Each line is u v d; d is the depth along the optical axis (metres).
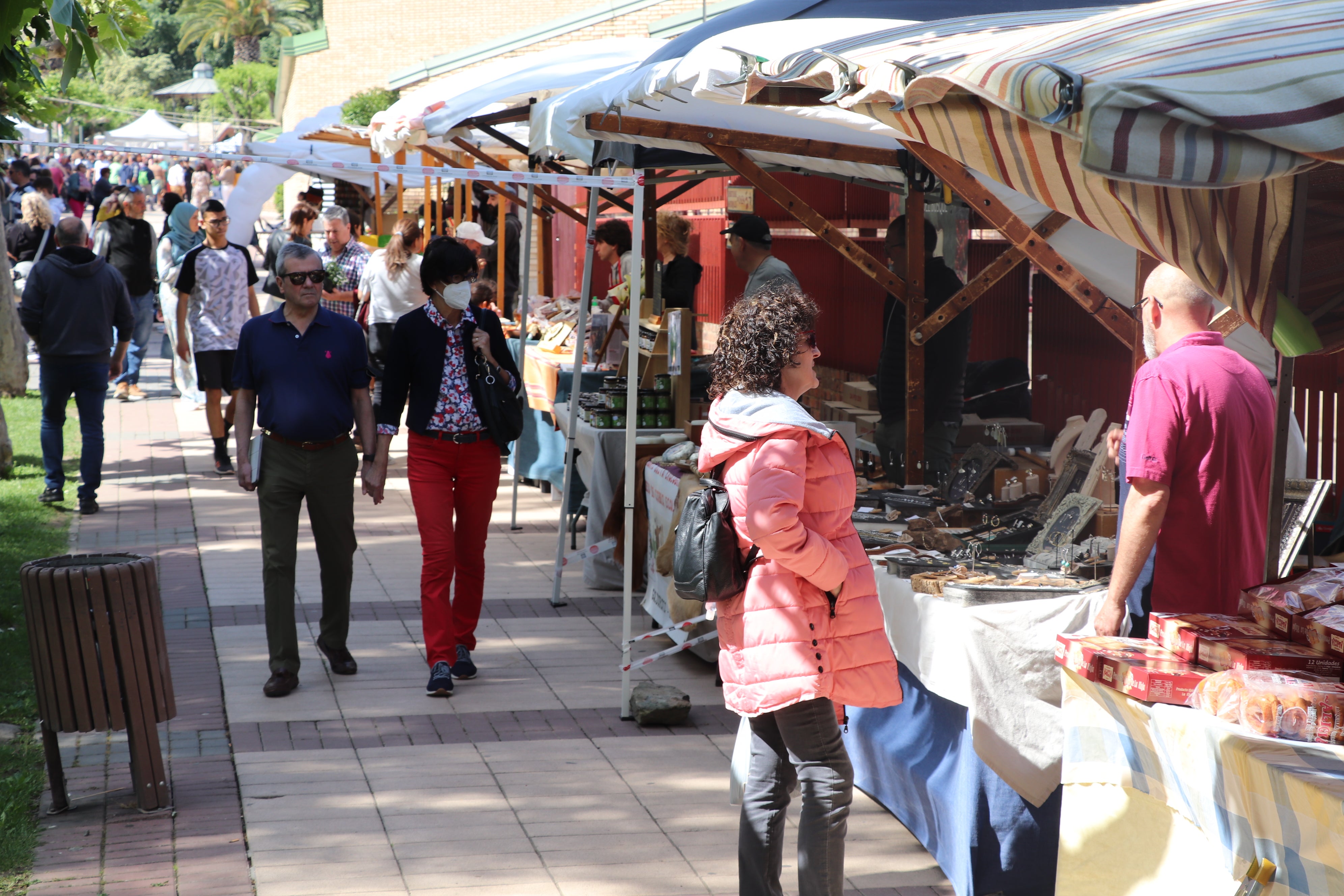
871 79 2.87
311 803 4.55
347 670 6.02
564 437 9.29
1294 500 4.00
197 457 11.49
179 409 13.98
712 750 5.13
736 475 3.35
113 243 14.16
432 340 5.73
